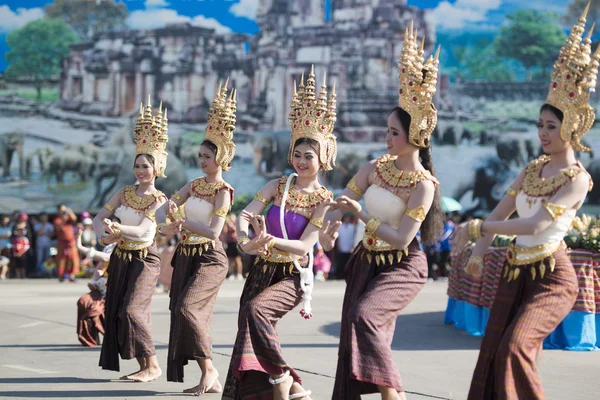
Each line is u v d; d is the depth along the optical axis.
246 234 5.62
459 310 11.44
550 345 9.50
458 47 25.44
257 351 5.27
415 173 5.08
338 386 5.00
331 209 5.16
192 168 24.98
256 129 25.14
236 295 15.99
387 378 4.73
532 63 25.36
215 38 25.16
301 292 5.56
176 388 6.83
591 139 24.61
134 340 7.00
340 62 25.20
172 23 25.02
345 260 21.92
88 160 24.98
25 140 24.72
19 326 10.95
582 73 4.75
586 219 9.78
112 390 6.71
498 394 4.56
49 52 24.91
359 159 25.20
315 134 5.66
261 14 25.14
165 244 18.00
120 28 25.11
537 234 4.74
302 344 9.45
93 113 25.09
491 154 25.39
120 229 7.00
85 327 9.20
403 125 5.11
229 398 5.57
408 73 5.12
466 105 25.48
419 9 25.38
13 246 21.09
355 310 4.89
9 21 24.80
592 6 25.09
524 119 25.36
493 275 10.45
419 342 9.91
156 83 25.19
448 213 23.12
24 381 7.09
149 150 7.32
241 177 25.09
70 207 24.88
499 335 4.73
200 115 25.11
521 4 25.33
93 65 25.09
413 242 5.17
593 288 9.42
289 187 5.68
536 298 4.68
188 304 6.57
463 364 8.26
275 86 25.19
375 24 25.19
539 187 4.77
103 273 9.33
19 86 24.78
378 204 5.12
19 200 24.55
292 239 5.57
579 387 7.07
